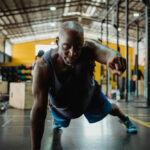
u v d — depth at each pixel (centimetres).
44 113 106
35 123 104
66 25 88
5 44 1856
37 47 1848
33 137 104
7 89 909
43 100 106
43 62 106
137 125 256
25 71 1266
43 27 1772
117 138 186
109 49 92
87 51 108
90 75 119
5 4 1184
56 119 177
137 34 1004
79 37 86
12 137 187
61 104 126
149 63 530
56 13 1501
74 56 89
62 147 158
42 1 1231
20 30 1728
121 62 72
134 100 741
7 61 1917
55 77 108
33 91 106
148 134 203
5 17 1390
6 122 268
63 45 87
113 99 796
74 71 109
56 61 105
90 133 206
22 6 1253
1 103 541
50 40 2105
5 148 154
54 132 210
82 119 299
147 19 534
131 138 186
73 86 114
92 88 132
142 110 437
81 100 124
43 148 155
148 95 522
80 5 1428
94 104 161
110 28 1739
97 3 1348
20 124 254
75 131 215
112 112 193
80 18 1648
